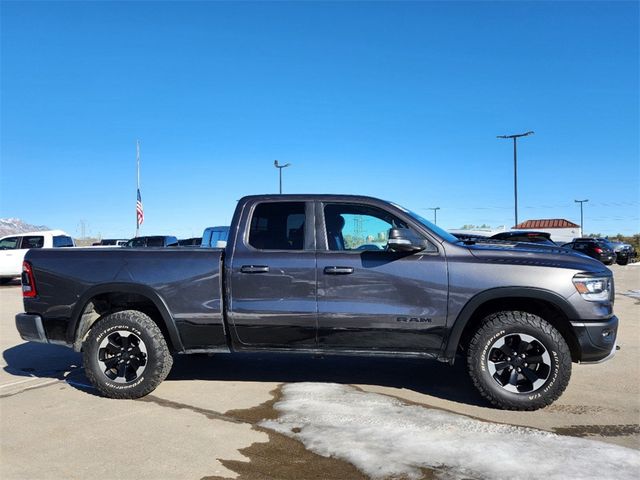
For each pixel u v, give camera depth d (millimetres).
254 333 4953
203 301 5004
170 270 5066
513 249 4852
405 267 4730
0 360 6832
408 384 5492
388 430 4160
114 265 5160
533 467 3482
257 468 3543
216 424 4359
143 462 3658
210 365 6387
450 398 5004
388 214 4969
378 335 4773
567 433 4094
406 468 3498
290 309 4844
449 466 3514
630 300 12594
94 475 3471
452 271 4660
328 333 4844
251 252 4988
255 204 5148
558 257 4727
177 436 4109
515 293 4539
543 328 4496
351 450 3793
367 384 5512
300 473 3459
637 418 4434
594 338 4480
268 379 5742
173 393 5242
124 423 4410
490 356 4637
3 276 18844
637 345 7332
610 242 31234
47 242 19219
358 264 4797
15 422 4461
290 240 5008
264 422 4387
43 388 5496
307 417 4484
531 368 4621
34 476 3465
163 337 5121
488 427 4207
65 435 4160
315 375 5891
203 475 3457
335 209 5047
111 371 5176
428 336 4707
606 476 3346
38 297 5293
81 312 5199
